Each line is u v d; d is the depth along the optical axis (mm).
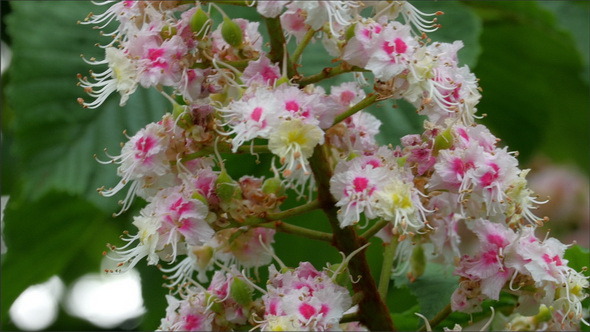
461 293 580
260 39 586
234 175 732
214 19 708
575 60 813
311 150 542
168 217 562
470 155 565
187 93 570
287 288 554
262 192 573
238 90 565
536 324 607
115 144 713
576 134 927
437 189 569
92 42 729
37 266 794
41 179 703
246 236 604
